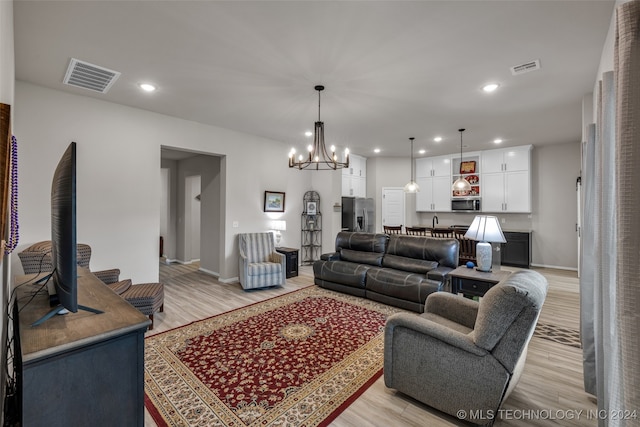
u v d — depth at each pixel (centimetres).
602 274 152
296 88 334
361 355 264
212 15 210
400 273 395
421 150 705
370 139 589
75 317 132
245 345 282
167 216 737
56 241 151
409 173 809
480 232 324
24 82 317
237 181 530
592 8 202
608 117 147
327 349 275
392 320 203
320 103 383
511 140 601
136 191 401
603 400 165
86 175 361
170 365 246
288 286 498
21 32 229
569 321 347
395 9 204
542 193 665
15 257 308
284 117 443
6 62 158
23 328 120
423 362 191
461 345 175
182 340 291
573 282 526
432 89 338
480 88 335
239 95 356
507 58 269
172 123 439
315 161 359
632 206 87
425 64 279
